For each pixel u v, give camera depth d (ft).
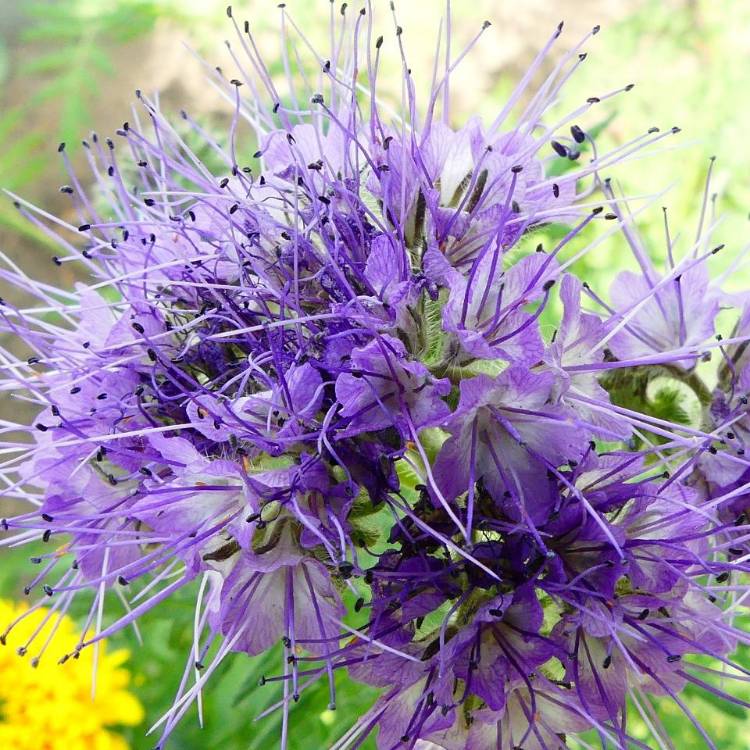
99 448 0.22
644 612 0.21
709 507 0.22
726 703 0.31
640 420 0.25
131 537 0.23
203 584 0.23
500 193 0.24
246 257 0.23
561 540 0.21
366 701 0.32
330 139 0.25
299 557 0.21
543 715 0.22
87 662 0.38
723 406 0.24
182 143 0.26
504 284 0.21
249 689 0.30
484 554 0.20
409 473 0.23
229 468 0.20
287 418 0.21
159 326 0.23
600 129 0.35
